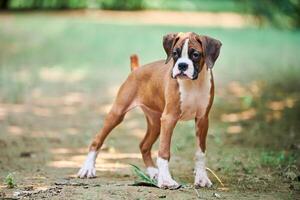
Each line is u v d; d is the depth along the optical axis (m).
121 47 27.36
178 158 9.75
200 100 7.25
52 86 18.09
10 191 7.21
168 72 7.39
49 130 12.29
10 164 9.24
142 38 30.39
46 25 34.81
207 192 7.15
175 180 7.92
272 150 10.30
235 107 14.91
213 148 10.55
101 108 15.02
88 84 18.61
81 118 13.70
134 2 46.44
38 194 6.94
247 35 33.16
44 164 9.27
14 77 19.58
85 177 8.07
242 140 11.28
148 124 8.20
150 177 8.11
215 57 6.97
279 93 16.91
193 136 11.77
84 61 23.56
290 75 20.56
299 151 10.13
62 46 27.53
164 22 38.09
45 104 15.30
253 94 16.80
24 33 31.34
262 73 21.08
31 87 17.81
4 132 11.95
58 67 22.00
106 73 20.91
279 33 33.72
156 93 7.60
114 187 7.21
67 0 45.38
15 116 13.65
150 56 24.22
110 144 10.97
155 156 9.94
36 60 23.55
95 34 31.78
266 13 25.48
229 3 49.97
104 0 45.84
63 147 10.73
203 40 6.92
